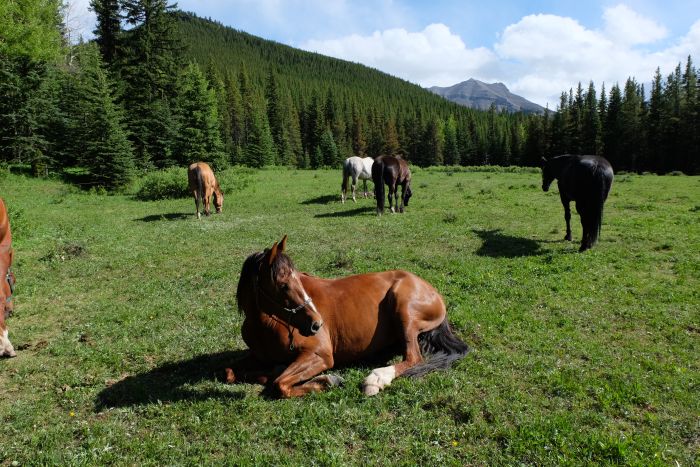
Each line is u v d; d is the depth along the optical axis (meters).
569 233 11.27
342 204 18.75
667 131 59.75
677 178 29.50
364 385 4.33
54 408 4.31
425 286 5.03
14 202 19.84
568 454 3.40
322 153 83.25
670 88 67.38
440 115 148.50
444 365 4.70
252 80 132.75
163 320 6.55
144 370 5.02
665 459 3.33
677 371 4.64
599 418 3.85
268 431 3.74
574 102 82.50
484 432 3.70
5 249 5.17
